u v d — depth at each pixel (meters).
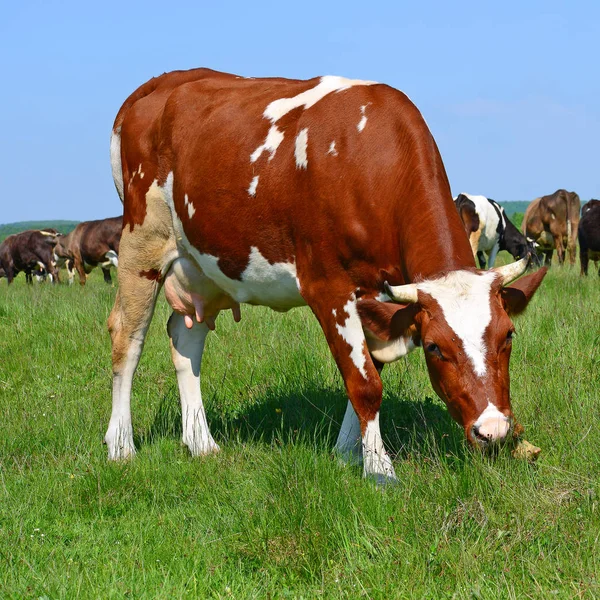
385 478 4.68
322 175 4.97
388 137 4.89
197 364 6.19
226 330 8.31
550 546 3.61
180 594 3.46
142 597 3.46
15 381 7.59
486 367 4.06
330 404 6.23
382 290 4.94
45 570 3.81
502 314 4.16
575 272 17.53
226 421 6.31
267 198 5.27
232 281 5.73
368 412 5.00
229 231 5.52
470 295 4.19
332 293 5.05
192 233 5.79
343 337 5.04
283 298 5.57
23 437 5.89
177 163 5.89
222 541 4.06
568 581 3.32
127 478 4.94
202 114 5.82
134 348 6.16
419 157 4.78
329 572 3.59
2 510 4.48
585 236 18.59
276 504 4.12
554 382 5.84
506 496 3.96
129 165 6.30
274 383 6.91
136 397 7.07
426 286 4.28
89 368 7.96
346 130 4.99
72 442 5.86
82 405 6.66
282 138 5.28
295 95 5.47
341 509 4.09
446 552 3.55
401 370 6.68
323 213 4.97
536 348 6.92
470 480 4.16
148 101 6.32
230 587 3.56
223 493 4.66
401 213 4.75
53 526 4.43
